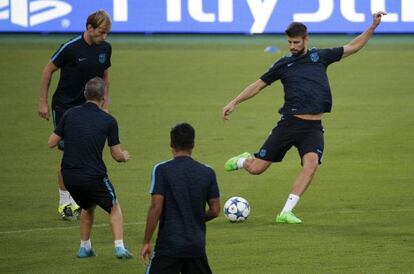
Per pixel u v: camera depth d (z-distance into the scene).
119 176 43.59
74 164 30.19
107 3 81.25
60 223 35.84
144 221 35.94
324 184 41.81
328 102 35.75
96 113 30.66
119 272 29.27
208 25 81.81
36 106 58.97
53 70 36.59
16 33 81.62
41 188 41.59
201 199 24.56
